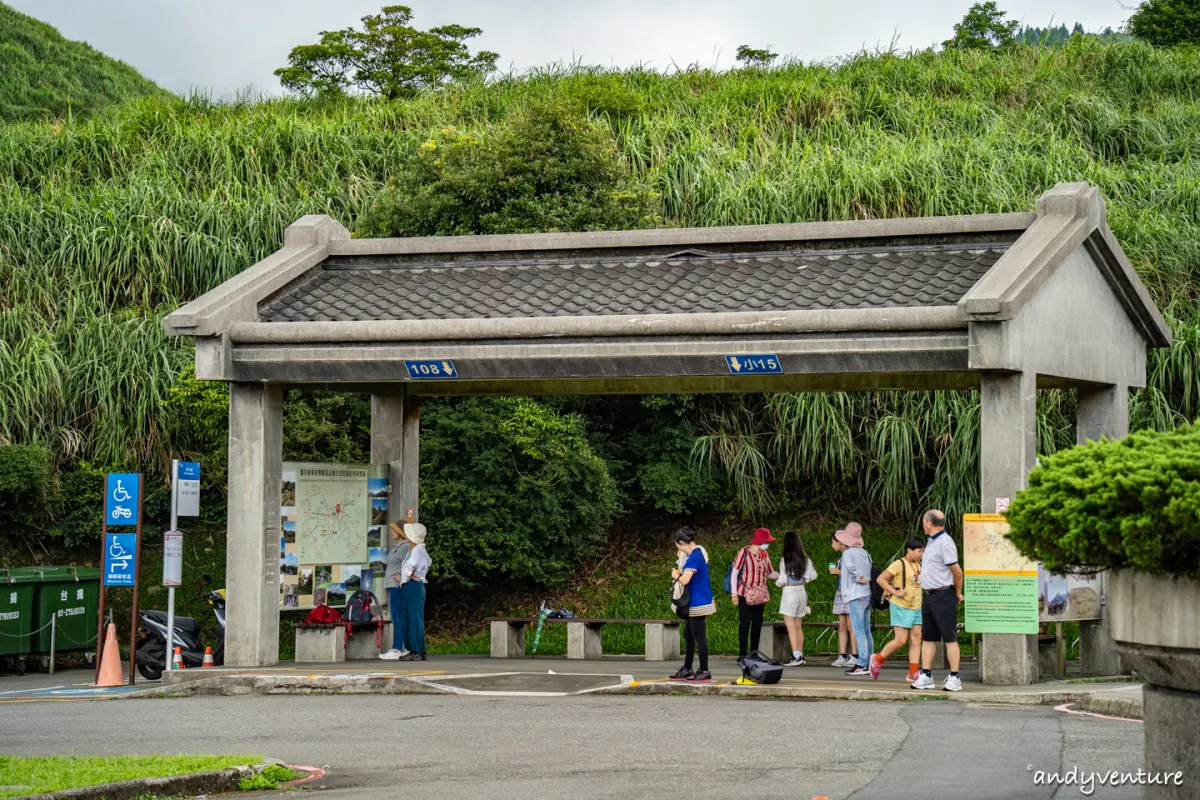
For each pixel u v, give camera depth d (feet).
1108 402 51.11
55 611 57.31
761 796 24.09
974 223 47.57
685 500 71.31
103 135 95.45
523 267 52.90
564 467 65.31
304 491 52.42
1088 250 47.85
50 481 67.00
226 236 78.13
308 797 25.58
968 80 100.78
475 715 37.60
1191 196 75.31
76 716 40.04
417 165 73.67
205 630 64.44
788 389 53.93
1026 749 29.27
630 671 48.70
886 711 36.88
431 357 47.62
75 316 73.92
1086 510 19.79
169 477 68.85
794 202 74.84
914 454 66.03
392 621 55.93
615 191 70.49
